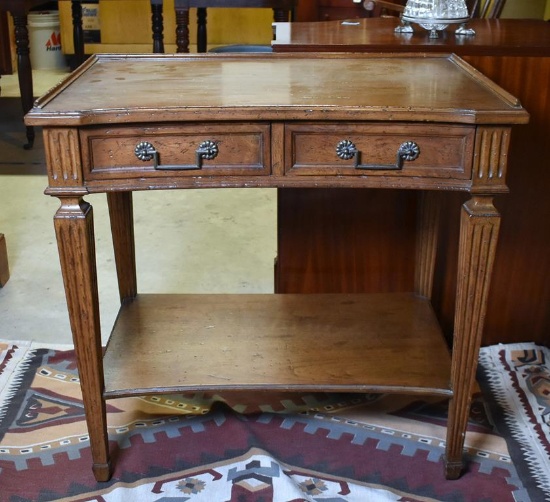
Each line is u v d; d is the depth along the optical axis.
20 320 2.38
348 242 2.11
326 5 4.19
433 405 1.96
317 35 2.13
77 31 4.67
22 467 1.73
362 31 2.21
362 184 1.46
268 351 1.80
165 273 2.68
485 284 1.52
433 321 1.94
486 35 2.08
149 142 1.42
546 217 2.05
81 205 1.45
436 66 1.81
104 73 1.74
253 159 1.45
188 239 2.96
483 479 1.70
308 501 1.60
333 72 1.75
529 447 1.80
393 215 2.07
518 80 1.91
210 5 3.55
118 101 1.44
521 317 2.18
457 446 1.67
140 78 1.68
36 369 2.08
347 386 1.66
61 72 5.63
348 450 1.79
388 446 1.80
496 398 1.97
